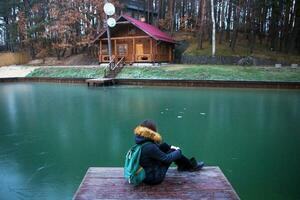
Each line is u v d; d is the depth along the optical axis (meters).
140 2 36.03
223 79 18.77
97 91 17.14
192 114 10.45
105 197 3.17
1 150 6.84
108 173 3.81
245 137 7.66
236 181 5.06
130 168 3.27
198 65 22.59
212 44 25.55
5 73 26.38
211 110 11.10
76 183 5.07
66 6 29.80
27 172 5.55
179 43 28.47
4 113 11.12
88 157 6.32
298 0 26.03
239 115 10.23
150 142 3.25
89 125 9.06
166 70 21.14
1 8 34.50
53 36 31.98
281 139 7.45
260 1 26.89
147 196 3.18
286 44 26.91
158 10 32.31
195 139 7.50
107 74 21.88
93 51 30.30
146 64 24.72
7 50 37.50
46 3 32.28
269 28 28.31
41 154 6.54
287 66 21.28
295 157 6.20
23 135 8.07
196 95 14.97
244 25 28.67
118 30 25.97
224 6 29.30
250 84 17.34
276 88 16.92
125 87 18.83
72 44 30.53
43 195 4.65
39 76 24.72
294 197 4.49
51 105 12.74
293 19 26.80
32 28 31.17
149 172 3.28
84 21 29.50
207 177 3.63
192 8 32.84
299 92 15.66
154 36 23.77
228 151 6.60
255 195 4.56
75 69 24.42
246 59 23.12
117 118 9.93
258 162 5.93
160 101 13.26
